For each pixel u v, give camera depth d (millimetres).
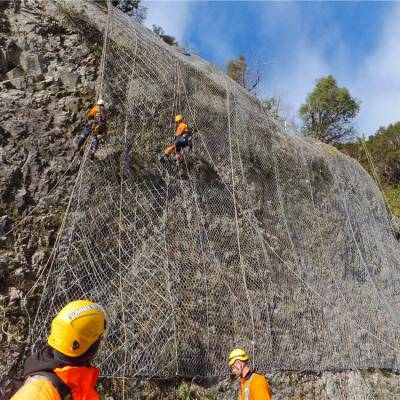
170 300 8070
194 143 11180
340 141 29750
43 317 6555
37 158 8125
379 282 15094
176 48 15734
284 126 16625
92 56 10328
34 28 9922
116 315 7227
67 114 9039
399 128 31406
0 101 8414
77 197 7863
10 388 5852
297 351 10023
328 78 29516
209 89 13117
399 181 28969
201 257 9344
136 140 9703
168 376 7352
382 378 11812
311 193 14242
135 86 10500
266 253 10953
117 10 12781
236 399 8125
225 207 10891
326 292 12117
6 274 6711
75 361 1965
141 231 8531
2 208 7312
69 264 7172
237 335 8945
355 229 15609
